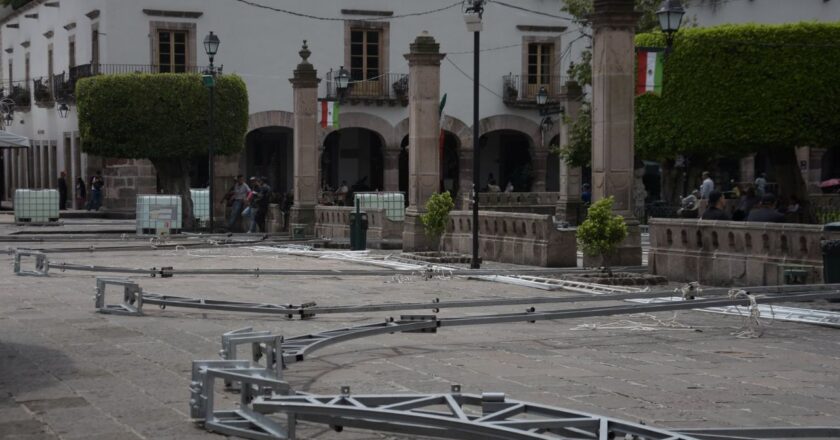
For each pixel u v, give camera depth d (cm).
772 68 3397
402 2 5450
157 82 4416
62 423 812
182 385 966
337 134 5725
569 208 4178
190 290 1869
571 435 695
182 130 4434
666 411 880
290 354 1051
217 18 5156
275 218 4119
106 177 5269
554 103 5512
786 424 837
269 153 5591
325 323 1413
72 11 5672
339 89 3700
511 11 5600
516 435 651
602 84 2175
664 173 4516
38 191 4469
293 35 5291
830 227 1717
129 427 796
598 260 2155
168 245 3161
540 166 5725
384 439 763
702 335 1340
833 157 5966
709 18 5497
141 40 5069
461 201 5562
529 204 4669
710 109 3456
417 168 2877
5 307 1572
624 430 680
